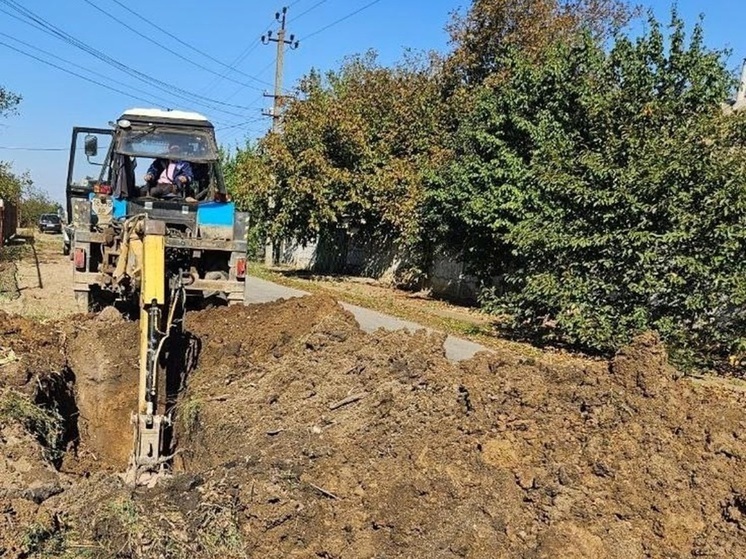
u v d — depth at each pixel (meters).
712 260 10.20
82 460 6.86
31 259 22.80
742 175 10.06
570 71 13.95
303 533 4.33
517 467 4.62
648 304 10.76
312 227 22.81
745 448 4.70
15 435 5.47
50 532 4.20
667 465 4.54
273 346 7.53
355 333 7.20
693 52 12.00
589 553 3.95
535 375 5.59
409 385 5.96
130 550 4.11
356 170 22.92
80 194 12.06
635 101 11.80
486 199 15.57
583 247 11.09
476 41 24.95
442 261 20.86
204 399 6.61
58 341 7.95
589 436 4.84
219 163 9.95
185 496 4.57
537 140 13.65
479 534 4.09
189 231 9.48
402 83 25.48
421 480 4.43
